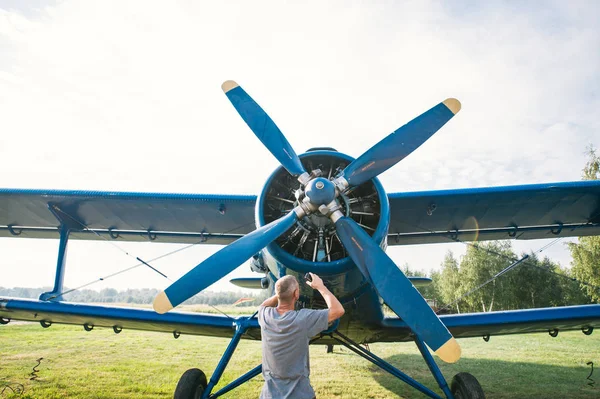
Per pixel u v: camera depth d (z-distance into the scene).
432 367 4.03
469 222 5.44
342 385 5.75
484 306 36.19
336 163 4.04
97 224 5.75
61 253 5.41
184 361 7.49
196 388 3.62
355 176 3.67
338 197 3.69
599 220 5.30
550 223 5.44
